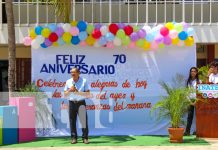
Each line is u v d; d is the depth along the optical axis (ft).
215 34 51.49
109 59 41.91
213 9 54.08
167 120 41.98
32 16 53.67
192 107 40.70
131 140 39.27
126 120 42.24
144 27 41.57
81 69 41.91
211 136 40.29
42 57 41.81
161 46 41.60
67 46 41.83
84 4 52.85
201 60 59.21
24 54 59.11
